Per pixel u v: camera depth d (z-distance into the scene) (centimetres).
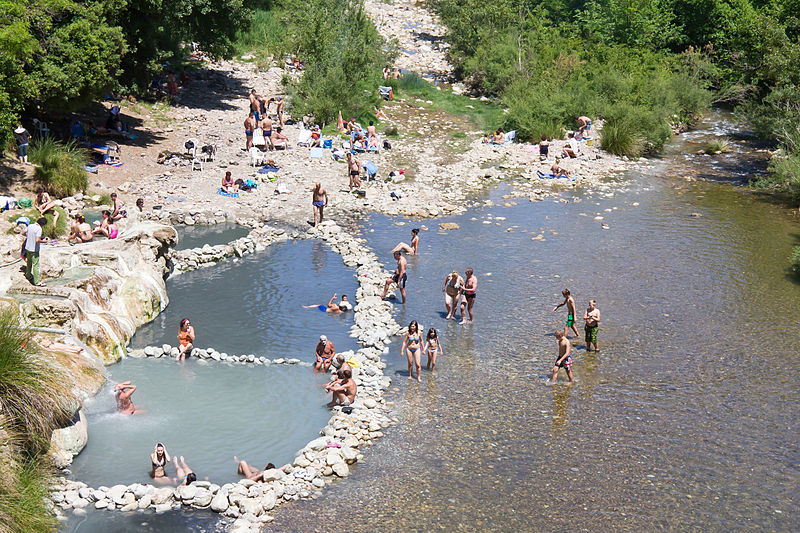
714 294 2636
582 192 4009
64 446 1647
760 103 5400
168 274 2778
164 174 3709
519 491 1562
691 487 1580
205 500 1514
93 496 1520
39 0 3188
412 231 3039
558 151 4703
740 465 1659
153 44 4350
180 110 4594
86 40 3350
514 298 2614
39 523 1384
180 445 1730
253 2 4978
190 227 3259
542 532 1432
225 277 2784
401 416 1867
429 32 7469
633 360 2161
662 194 3969
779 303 2556
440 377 2080
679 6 6775
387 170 4188
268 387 2016
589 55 6019
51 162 3197
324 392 1998
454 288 2453
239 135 4366
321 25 4841
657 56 6056
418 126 5044
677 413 1875
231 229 3256
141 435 1764
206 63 5503
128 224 2900
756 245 3153
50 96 3269
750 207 3725
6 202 2800
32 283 2181
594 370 2105
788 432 1792
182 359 2164
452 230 3350
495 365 2144
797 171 3747
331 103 4638
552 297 2620
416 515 1483
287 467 1628
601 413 1877
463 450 1716
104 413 1850
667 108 5378
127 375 2053
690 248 3116
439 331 2369
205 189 3606
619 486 1581
